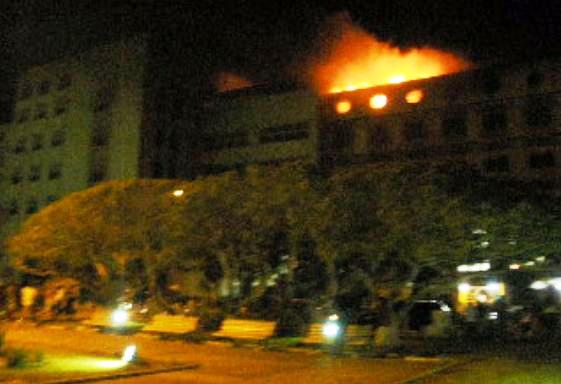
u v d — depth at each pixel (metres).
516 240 22.47
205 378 16.09
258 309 28.16
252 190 23.53
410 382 15.71
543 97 45.94
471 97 48.22
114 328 29.20
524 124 46.19
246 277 26.89
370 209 21.58
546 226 23.06
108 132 56.22
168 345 23.62
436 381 15.90
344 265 24.95
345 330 24.39
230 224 24.16
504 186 25.39
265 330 25.52
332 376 16.56
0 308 36.41
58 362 17.61
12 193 62.38
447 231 21.08
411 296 24.36
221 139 57.22
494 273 24.53
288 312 25.55
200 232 24.72
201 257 26.12
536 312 32.41
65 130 59.44
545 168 45.03
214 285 27.55
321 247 22.08
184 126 57.72
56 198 58.78
